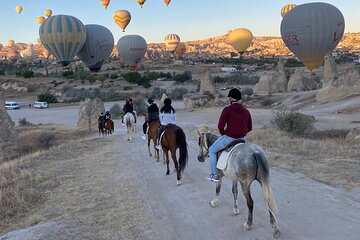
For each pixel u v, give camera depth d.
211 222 9.19
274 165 14.27
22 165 17.77
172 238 8.50
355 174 11.91
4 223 10.67
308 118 27.48
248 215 8.62
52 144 33.00
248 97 68.19
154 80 130.00
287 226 8.56
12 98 112.19
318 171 12.77
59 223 9.81
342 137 24.88
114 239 8.67
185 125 40.94
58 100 102.12
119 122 52.28
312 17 58.59
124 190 12.58
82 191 12.92
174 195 11.58
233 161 8.18
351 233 7.98
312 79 76.62
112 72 161.50
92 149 22.34
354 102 46.47
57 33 80.25
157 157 16.94
